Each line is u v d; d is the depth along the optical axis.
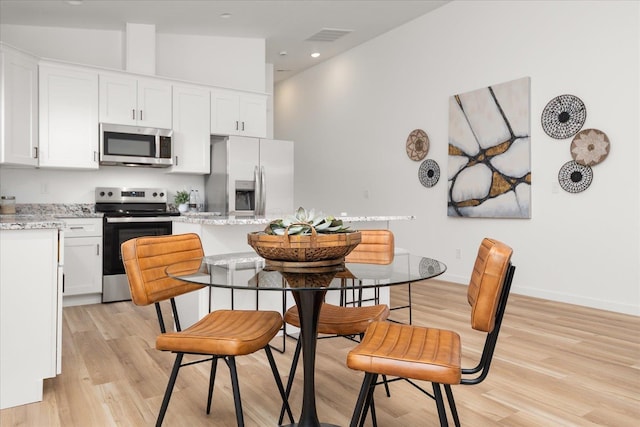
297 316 1.99
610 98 3.82
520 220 4.52
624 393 2.22
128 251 1.80
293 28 5.64
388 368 1.36
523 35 4.47
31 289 2.12
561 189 4.16
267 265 1.78
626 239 3.74
